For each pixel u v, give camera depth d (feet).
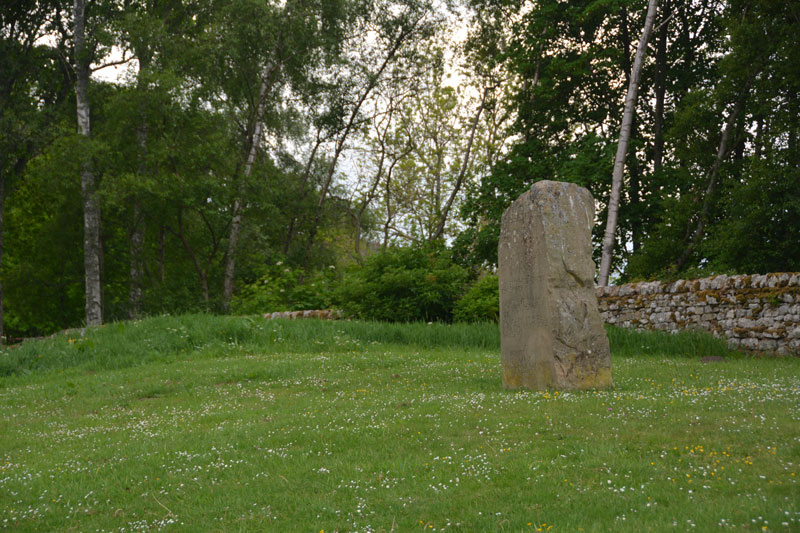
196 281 103.09
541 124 86.12
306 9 99.25
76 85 93.20
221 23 93.91
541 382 29.43
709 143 66.44
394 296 66.69
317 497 15.84
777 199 55.88
